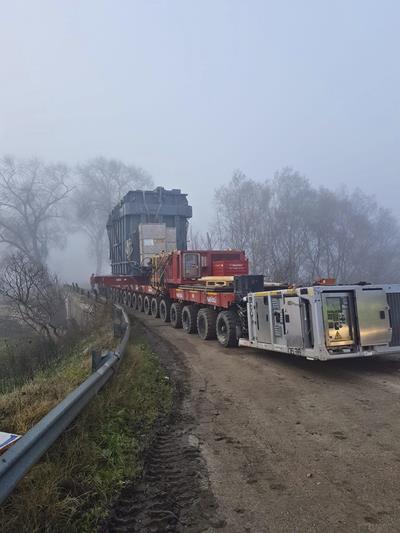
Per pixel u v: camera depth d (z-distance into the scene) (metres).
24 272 18.38
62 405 3.78
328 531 2.92
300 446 4.36
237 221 41.38
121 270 24.73
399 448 4.20
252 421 5.16
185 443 4.55
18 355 13.80
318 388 6.52
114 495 3.38
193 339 11.80
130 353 8.07
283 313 7.70
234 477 3.75
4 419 4.68
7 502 2.98
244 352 9.70
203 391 6.58
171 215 22.44
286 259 35.12
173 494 3.49
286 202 42.66
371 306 7.22
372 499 3.29
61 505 3.00
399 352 7.38
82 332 15.36
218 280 11.61
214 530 2.99
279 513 3.16
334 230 42.06
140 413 5.28
